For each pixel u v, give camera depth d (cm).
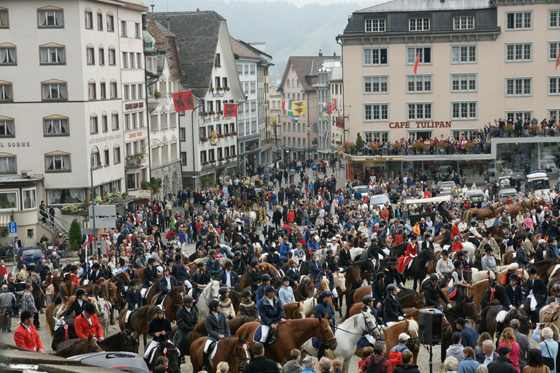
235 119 10138
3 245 5291
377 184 7225
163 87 7888
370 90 8488
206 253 3070
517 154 7994
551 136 7875
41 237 5381
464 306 2005
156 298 2262
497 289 2120
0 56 5722
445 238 3269
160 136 7788
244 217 5191
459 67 8350
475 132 8300
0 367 739
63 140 5822
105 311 2275
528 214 4212
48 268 3375
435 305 2044
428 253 2784
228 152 9912
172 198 7594
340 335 1783
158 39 7938
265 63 12862
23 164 5797
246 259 2944
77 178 5847
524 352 1658
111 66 6450
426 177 7944
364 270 2647
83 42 5828
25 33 5712
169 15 9769
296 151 14500
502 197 5819
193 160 8706
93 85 6047
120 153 6631
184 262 3031
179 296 2097
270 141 13000
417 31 8294
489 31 8181
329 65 12631
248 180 7506
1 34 5697
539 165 7988
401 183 7781
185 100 7319
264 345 1702
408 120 8469
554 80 8256
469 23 8300
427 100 8412
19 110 5762
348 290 2606
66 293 2272
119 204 6150
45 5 5709
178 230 5106
